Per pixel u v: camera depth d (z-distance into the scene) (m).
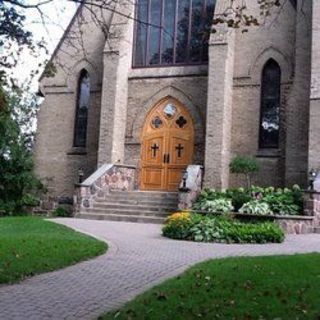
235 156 24.38
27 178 25.53
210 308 7.34
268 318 6.88
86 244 13.41
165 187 25.67
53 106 28.73
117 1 13.20
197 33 26.25
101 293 8.57
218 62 23.81
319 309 7.32
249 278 9.24
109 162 25.34
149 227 19.28
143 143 26.36
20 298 8.09
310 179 20.31
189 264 11.29
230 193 21.73
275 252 13.28
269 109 24.50
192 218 16.72
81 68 28.30
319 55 22.34
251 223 17.48
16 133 25.50
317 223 19.78
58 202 27.22
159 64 26.78
